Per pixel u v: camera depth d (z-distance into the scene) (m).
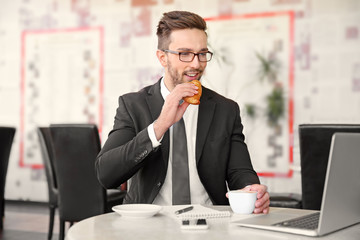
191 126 1.68
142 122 1.67
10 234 3.69
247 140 4.68
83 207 2.81
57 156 2.86
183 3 4.91
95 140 2.72
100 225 1.14
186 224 1.10
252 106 4.68
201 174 1.65
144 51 5.05
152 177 1.60
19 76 5.45
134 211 1.20
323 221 1.00
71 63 5.29
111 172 1.50
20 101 5.44
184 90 1.44
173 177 1.59
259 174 4.64
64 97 5.31
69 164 2.82
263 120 4.65
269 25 4.63
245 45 4.70
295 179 4.52
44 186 5.32
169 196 1.61
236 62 4.73
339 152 0.97
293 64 4.57
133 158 1.46
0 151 3.70
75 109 5.27
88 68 5.23
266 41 4.64
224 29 4.77
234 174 1.68
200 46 1.58
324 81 4.49
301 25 4.55
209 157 1.66
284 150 4.58
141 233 1.05
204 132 1.67
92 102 5.21
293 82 4.57
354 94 4.41
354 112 4.40
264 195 1.35
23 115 5.43
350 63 4.41
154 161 1.61
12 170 5.42
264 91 4.65
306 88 4.54
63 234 2.91
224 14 4.77
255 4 4.67
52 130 2.84
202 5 4.84
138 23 5.07
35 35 5.40
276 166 4.60
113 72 5.15
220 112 1.73
